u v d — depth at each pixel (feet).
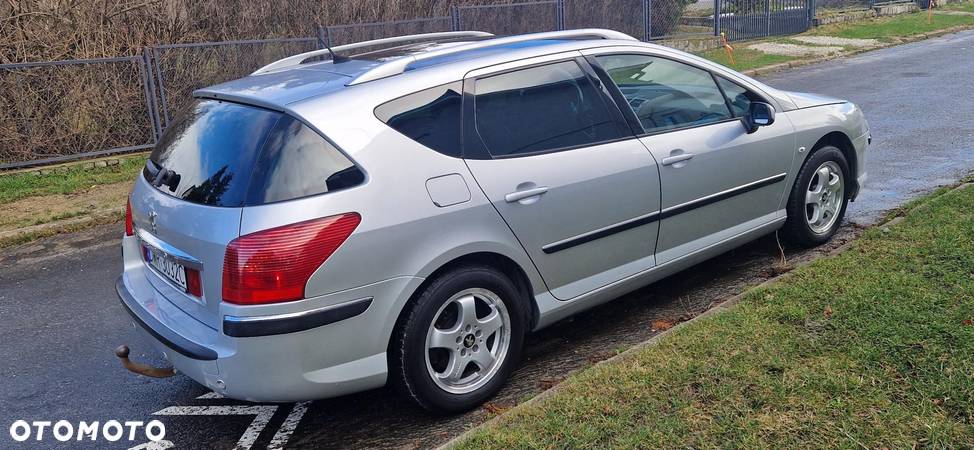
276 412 13.30
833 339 12.61
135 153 35.27
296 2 42.52
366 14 45.83
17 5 32.91
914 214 18.37
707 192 15.43
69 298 19.35
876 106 37.04
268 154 11.23
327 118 11.51
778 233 18.22
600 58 14.55
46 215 26.45
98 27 34.78
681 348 12.84
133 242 14.11
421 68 12.75
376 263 11.26
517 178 12.70
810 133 17.37
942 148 27.61
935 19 77.77
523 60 13.55
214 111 12.70
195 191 11.78
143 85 35.42
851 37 67.31
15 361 15.87
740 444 10.22
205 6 37.99
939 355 11.75
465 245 12.02
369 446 11.99
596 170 13.61
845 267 15.49
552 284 13.50
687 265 15.74
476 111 12.73
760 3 67.67
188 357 11.48
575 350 14.47
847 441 10.07
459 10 49.57
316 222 10.89
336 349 11.21
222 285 10.94
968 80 42.42
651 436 10.57
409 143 11.90
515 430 11.06
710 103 15.92
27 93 32.96
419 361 11.83
